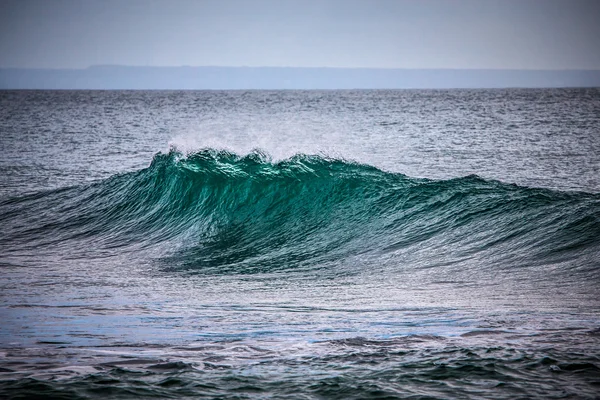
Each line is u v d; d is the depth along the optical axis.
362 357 31.70
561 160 161.25
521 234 59.16
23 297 48.41
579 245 54.09
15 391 26.81
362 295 47.56
